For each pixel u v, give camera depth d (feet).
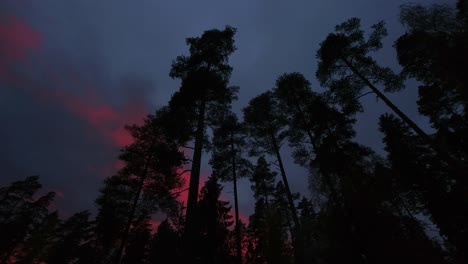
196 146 45.34
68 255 81.41
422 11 36.32
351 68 58.18
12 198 117.08
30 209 115.03
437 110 64.03
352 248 18.33
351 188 20.77
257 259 42.45
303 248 22.62
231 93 53.83
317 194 32.71
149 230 71.05
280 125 76.18
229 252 42.50
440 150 42.45
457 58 30.25
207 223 41.29
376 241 17.63
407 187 59.62
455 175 43.16
